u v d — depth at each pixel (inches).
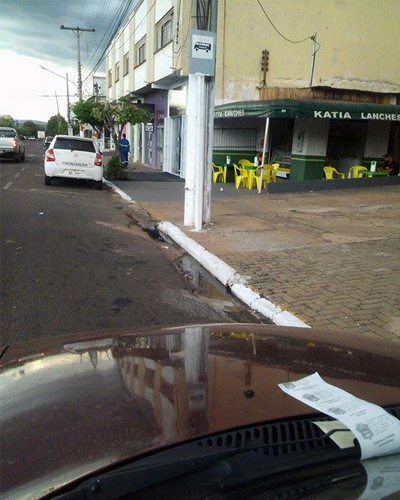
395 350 84.3
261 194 578.2
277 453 48.3
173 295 226.8
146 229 390.9
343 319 193.0
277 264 272.4
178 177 813.9
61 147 596.1
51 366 70.9
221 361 70.9
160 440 49.3
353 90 668.1
